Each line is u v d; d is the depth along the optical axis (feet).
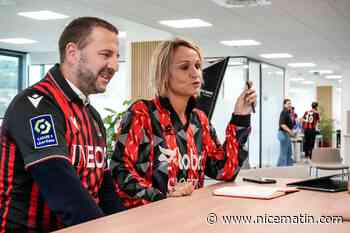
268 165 43.21
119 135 6.22
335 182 5.99
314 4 20.59
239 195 5.04
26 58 40.11
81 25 5.05
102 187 5.52
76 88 5.11
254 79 40.88
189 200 4.85
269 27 26.13
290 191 5.34
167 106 6.45
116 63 5.19
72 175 4.49
